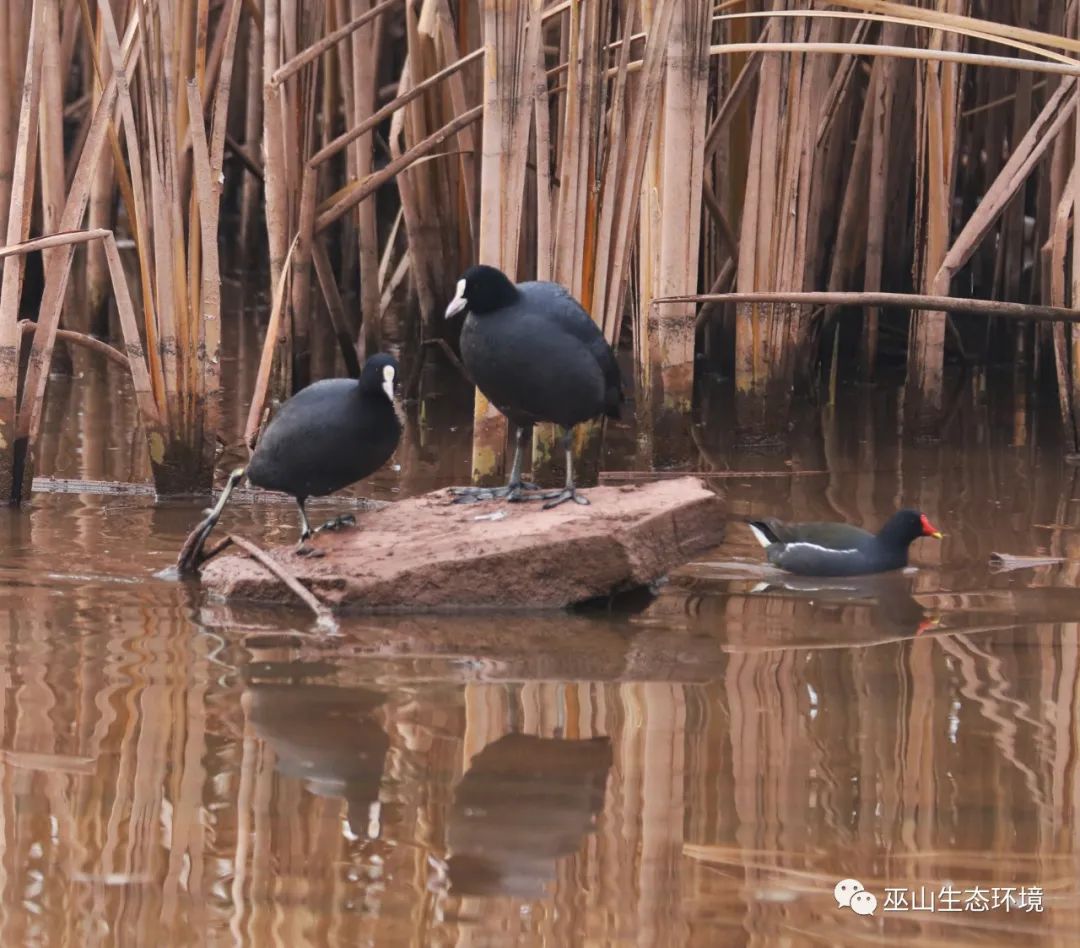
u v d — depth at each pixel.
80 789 6.51
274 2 15.14
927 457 14.70
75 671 8.15
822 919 5.50
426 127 17.38
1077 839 6.16
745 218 14.67
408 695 7.89
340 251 22.78
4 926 5.34
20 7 15.13
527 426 10.84
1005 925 5.48
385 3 14.46
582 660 8.59
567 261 12.27
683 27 12.87
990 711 7.70
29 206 11.97
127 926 5.37
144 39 12.09
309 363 16.86
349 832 6.16
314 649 8.71
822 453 14.89
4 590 9.87
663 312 13.66
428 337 18.11
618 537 9.79
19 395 16.34
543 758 6.98
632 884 5.75
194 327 12.70
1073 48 11.23
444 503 10.95
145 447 14.63
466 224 17.73
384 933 5.35
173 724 7.36
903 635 9.12
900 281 19.03
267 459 9.91
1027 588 10.25
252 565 9.97
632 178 12.26
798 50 12.17
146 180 12.62
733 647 8.89
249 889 5.66
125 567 10.59
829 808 6.44
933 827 6.27
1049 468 14.21
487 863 5.90
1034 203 19.77
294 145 16.11
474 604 9.76
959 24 11.55
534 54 11.73
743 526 12.07
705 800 6.54
